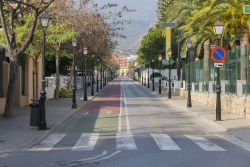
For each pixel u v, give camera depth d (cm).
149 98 5441
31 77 3919
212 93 3825
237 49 2969
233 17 3444
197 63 4578
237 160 1362
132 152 1507
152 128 2291
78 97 5409
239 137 1912
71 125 2461
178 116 3009
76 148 1625
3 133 2022
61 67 6391
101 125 2448
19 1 2572
